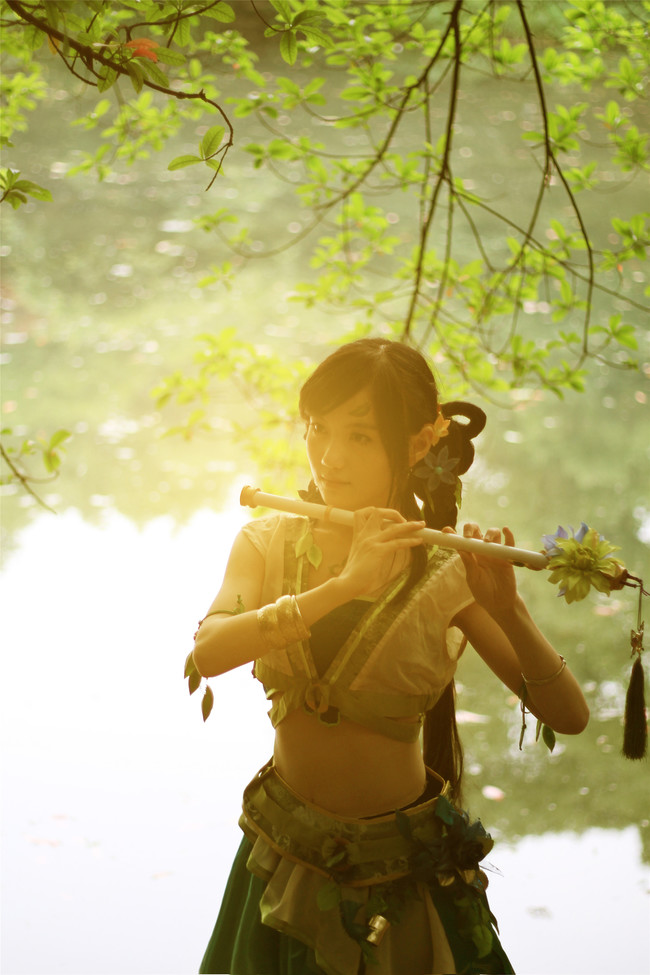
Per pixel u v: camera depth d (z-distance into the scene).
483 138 12.51
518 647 1.53
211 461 6.29
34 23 2.06
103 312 9.05
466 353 3.89
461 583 1.60
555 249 3.71
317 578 1.61
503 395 7.24
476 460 6.33
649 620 4.61
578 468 6.25
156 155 12.87
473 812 3.28
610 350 7.91
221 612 1.54
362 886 1.51
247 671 4.22
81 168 3.84
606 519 5.57
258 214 11.32
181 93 2.00
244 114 3.63
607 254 3.61
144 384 7.54
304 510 1.53
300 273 9.78
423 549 1.60
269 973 1.57
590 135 12.16
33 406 7.15
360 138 12.75
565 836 3.15
